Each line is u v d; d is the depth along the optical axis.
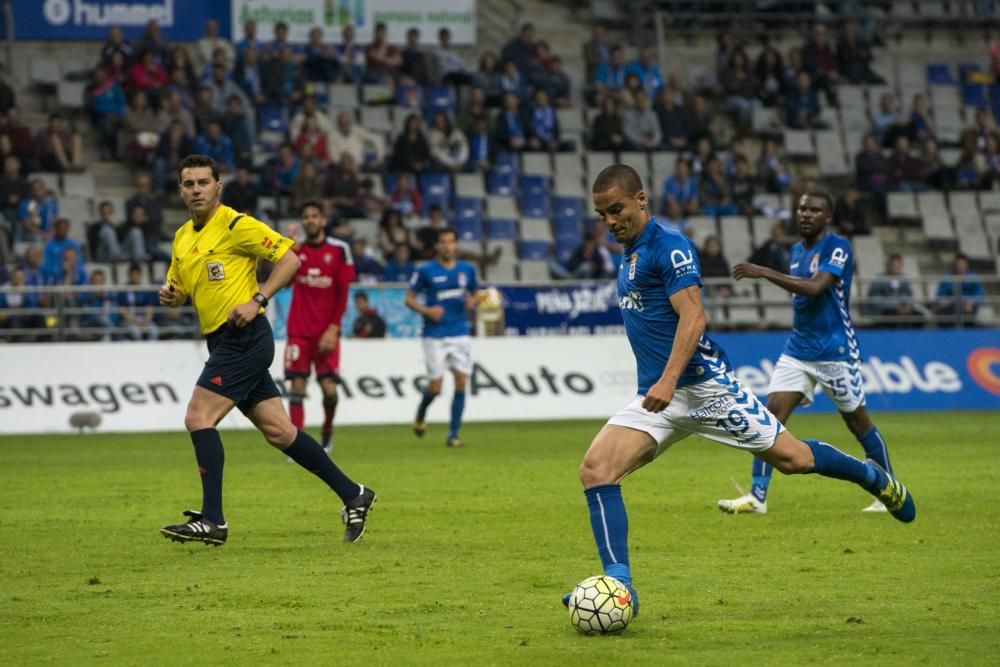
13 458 33.03
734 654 11.35
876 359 49.50
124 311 44.78
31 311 43.62
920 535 18.56
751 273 20.69
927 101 68.94
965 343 50.53
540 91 60.53
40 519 20.98
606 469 13.27
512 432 40.88
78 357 43.19
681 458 32.06
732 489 24.83
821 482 25.75
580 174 60.41
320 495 24.25
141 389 43.53
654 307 13.48
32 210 50.16
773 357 48.72
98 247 49.94
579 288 47.91
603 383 47.09
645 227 13.52
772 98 64.75
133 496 24.36
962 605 13.49
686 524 19.81
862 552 17.05
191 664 11.16
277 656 11.42
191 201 17.69
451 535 18.81
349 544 18.00
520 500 23.19
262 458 32.94
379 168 57.25
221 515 17.36
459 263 36.69
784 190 61.12
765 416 14.06
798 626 12.51
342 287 31.91
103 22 60.66
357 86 60.62
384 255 50.94
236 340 17.70
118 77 56.62
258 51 58.78
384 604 13.72
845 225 58.78
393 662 11.14
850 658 11.18
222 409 17.69
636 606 12.50
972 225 62.00
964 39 73.38
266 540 18.45
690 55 69.00
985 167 63.97
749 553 16.98
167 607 13.63
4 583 15.09
